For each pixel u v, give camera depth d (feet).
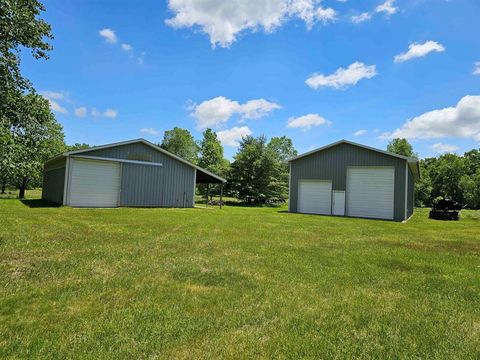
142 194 60.80
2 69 31.27
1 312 10.27
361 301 12.42
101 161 56.85
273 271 16.39
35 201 65.26
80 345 8.26
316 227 38.55
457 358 8.24
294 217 53.93
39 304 11.02
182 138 203.62
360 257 20.75
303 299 12.41
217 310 11.01
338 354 8.28
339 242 27.02
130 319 9.98
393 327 10.11
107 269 15.65
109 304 11.21
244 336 9.12
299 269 16.99
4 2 27.53
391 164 59.31
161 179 62.85
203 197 134.00
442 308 11.96
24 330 9.03
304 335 9.33
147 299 11.84
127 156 59.21
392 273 16.96
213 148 188.03
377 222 50.55
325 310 11.37
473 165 166.81
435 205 67.62
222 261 18.22
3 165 27.37
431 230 40.83
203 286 13.65
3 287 12.56
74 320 9.80
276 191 101.40
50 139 83.82
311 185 67.77
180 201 65.16
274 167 101.24
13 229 26.63
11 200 66.08
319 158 67.10
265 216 53.83
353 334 9.52
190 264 17.20
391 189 59.00
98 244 21.86
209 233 29.37
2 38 29.35
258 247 23.11
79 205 54.70
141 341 8.60
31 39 31.22
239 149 104.37
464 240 31.17
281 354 8.18
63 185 55.16
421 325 10.33
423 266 18.86
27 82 33.88
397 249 24.54
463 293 13.84
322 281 14.90
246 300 12.07
